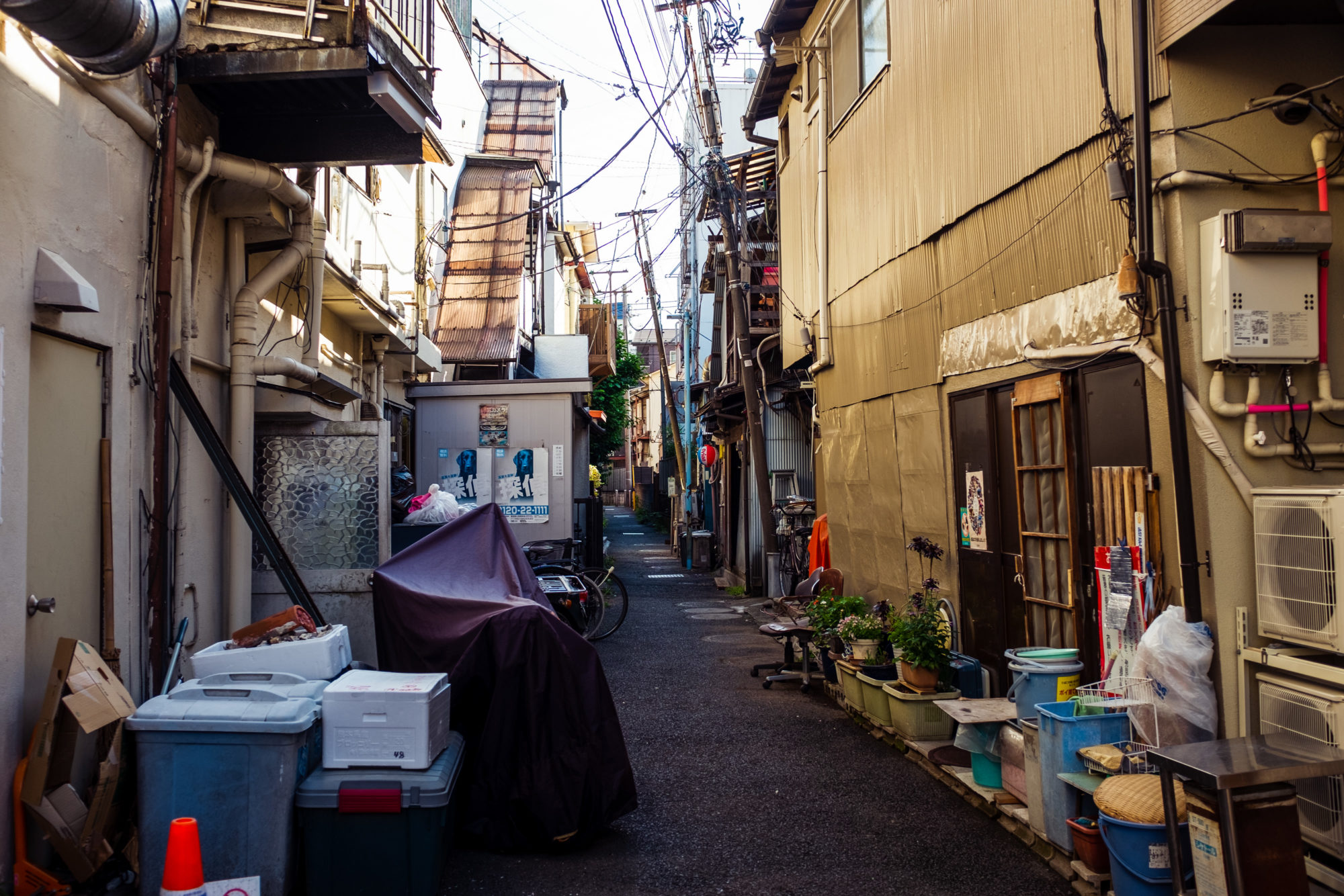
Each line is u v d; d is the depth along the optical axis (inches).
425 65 281.1
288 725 152.4
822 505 452.4
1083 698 168.7
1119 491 183.6
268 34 235.1
